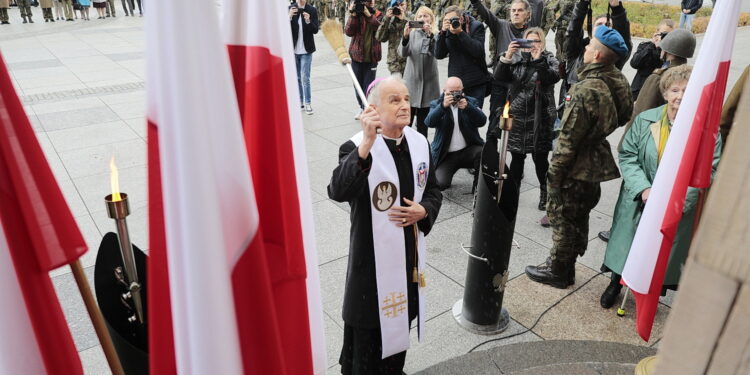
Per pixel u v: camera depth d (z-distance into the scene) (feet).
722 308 1.51
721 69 7.12
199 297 3.27
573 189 12.55
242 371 3.57
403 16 25.05
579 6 18.43
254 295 3.70
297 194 4.42
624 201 11.99
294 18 26.84
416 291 9.50
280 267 4.52
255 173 4.42
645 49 19.88
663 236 8.00
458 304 12.97
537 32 16.29
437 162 18.70
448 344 11.71
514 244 15.80
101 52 44.19
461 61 20.54
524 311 12.85
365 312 9.04
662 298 13.48
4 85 3.64
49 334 4.02
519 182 18.37
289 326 4.60
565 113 12.05
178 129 3.11
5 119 3.66
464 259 15.02
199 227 3.19
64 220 3.98
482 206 10.99
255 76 4.24
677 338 1.64
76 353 4.21
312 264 5.16
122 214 5.29
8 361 3.85
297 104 4.60
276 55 4.21
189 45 3.04
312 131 25.58
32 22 64.34
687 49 14.53
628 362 10.82
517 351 11.09
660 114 11.52
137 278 5.62
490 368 10.68
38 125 25.43
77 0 66.33
